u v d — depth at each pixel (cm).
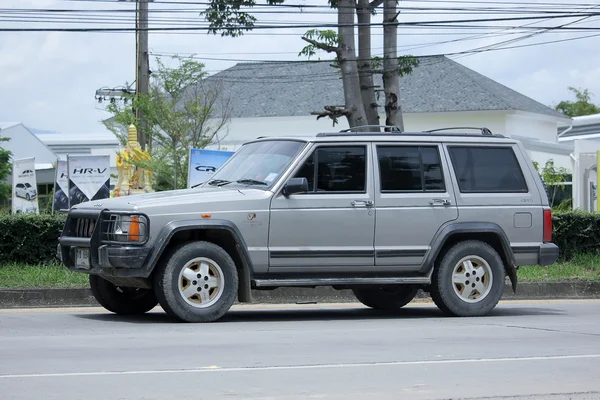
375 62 2961
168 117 4025
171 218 1202
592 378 823
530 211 1381
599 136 5538
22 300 1530
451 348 1005
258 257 1242
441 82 5828
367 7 2656
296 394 739
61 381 790
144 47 3753
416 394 742
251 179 1300
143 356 931
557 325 1245
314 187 1280
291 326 1214
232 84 6041
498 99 5631
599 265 2008
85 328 1173
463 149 1370
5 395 729
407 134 1347
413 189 1328
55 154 7250
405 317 1366
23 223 1759
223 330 1155
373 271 1311
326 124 5784
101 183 2777
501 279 1356
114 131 4444
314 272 1282
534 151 5116
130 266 1181
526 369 869
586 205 2969
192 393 740
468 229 1338
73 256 1294
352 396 733
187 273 1209
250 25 2755
